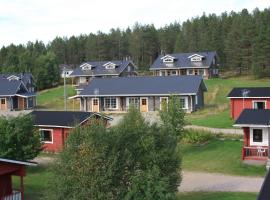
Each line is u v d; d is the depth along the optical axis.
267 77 93.00
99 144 19.47
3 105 81.12
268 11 121.19
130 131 20.97
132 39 136.88
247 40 100.06
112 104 68.56
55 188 19.61
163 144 21.34
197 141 40.88
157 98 65.62
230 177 31.62
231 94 52.81
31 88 97.88
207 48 115.44
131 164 19.86
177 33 139.75
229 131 44.53
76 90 94.81
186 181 30.86
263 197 14.60
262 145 35.56
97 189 18.69
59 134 41.47
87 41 145.38
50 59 111.81
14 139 32.62
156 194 18.70
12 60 128.75
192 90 63.06
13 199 24.84
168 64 101.81
